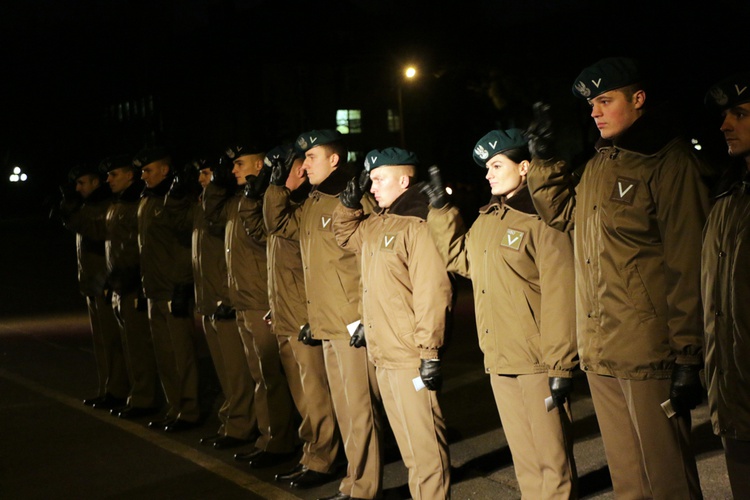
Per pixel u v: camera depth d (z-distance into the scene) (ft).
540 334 13.96
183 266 23.71
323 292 17.66
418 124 128.88
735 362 10.64
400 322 15.47
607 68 12.69
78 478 20.04
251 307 20.59
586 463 18.63
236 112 138.51
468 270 15.02
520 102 118.11
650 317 12.32
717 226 11.03
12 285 66.33
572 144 121.70
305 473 19.01
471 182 116.98
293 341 19.20
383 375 15.90
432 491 15.51
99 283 27.02
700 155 12.16
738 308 10.56
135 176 26.35
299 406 19.72
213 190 21.57
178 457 21.38
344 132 138.72
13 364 34.45
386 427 21.85
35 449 22.50
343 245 16.98
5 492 19.33
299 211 19.15
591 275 12.76
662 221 12.00
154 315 24.43
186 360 23.97
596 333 12.77
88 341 39.11
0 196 152.05
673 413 11.78
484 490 17.83
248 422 22.22
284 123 137.08
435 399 15.57
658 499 12.69
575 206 13.17
